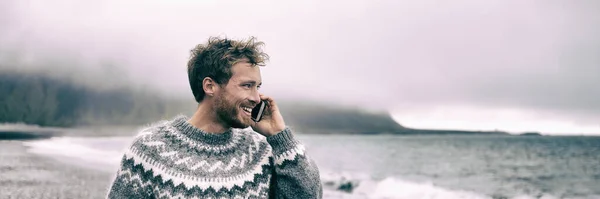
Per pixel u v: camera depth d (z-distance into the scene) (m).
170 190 1.73
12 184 13.70
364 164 42.94
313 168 1.95
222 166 1.83
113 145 53.47
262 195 1.89
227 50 1.82
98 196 11.85
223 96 1.83
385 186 21.28
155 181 1.75
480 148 74.31
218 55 1.82
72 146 45.69
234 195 1.79
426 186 22.42
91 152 35.44
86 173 18.00
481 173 35.38
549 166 42.16
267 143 2.03
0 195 11.67
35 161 23.53
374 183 22.03
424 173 34.75
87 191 12.70
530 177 32.56
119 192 1.76
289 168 1.89
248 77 1.83
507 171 37.31
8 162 22.14
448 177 31.81
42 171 18.16
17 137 70.50
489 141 109.06
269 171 1.96
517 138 140.12
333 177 23.94
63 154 31.33
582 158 52.75
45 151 33.94
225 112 1.83
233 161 1.87
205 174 1.78
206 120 1.89
